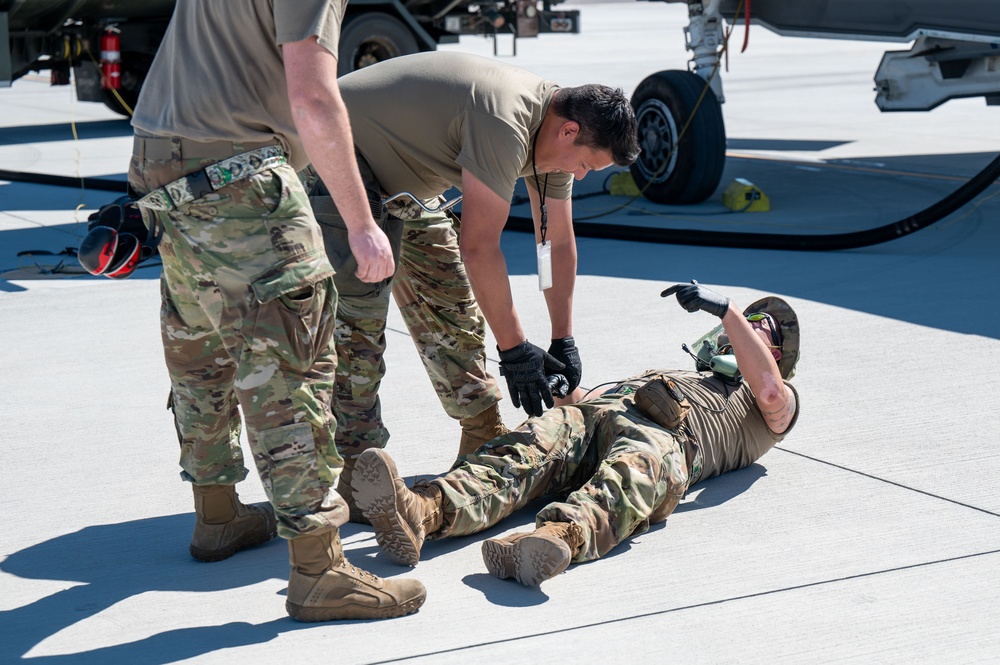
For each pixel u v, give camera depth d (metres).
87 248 2.52
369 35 11.38
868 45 29.25
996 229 7.68
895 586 2.83
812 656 2.50
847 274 6.43
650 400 3.25
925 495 3.42
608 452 3.13
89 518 3.34
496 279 3.05
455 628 2.64
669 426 3.27
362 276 2.44
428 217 3.33
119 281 6.57
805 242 7.02
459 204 7.61
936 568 2.93
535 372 3.13
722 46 9.23
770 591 2.81
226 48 2.48
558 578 2.91
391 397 4.46
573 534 2.87
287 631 2.64
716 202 8.89
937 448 3.82
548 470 3.19
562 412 3.28
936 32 7.84
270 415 2.53
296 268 2.49
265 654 2.52
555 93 3.12
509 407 4.34
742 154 11.53
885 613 2.69
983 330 5.26
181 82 2.52
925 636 2.58
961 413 4.17
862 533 3.15
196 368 2.81
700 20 8.73
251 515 3.13
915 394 4.39
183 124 2.50
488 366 4.86
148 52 12.68
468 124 2.99
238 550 3.12
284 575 2.97
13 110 16.25
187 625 2.68
